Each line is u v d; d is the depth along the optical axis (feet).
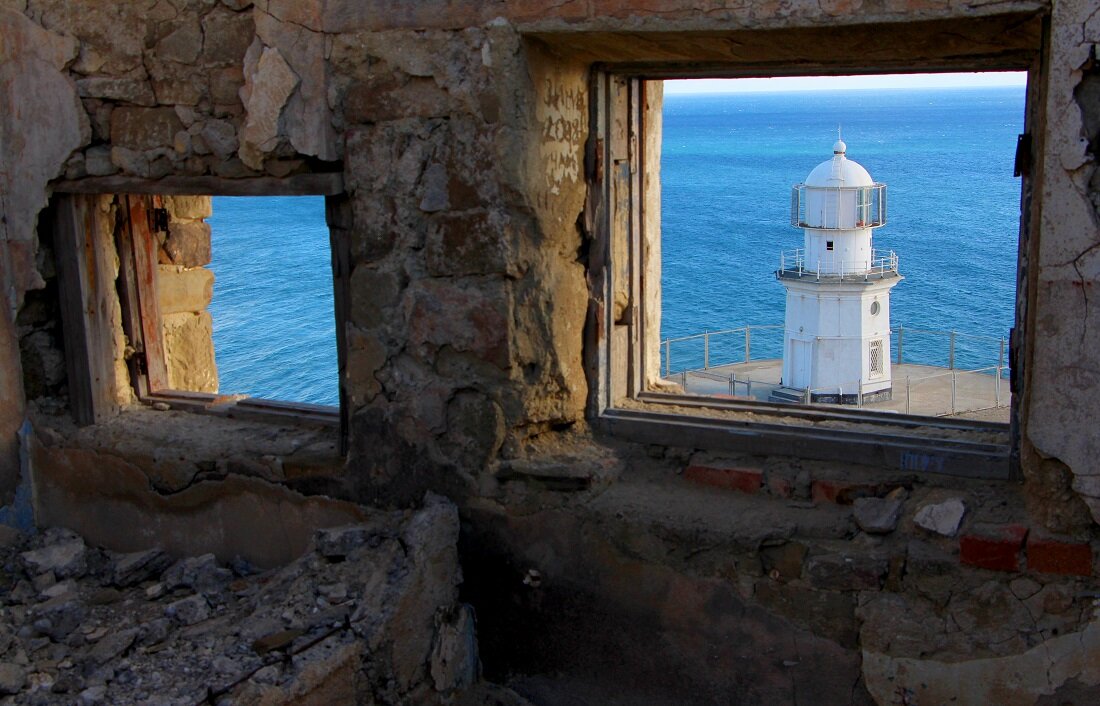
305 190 11.92
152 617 11.94
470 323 11.61
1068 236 9.17
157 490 13.60
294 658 10.43
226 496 13.29
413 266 11.78
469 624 12.30
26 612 12.10
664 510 11.36
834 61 11.20
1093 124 8.95
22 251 13.51
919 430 11.64
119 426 14.07
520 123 10.94
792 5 9.57
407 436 12.16
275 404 14.25
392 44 11.24
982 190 181.16
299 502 12.90
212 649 10.75
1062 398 9.46
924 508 10.45
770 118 574.15
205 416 14.42
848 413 12.16
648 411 12.57
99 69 12.58
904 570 10.36
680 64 11.76
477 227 11.32
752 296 102.58
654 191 13.65
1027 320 10.03
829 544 10.69
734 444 11.86
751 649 11.05
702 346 82.17
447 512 11.80
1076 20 8.79
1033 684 9.85
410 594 11.25
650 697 11.62
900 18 9.25
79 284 13.69
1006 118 501.56
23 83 12.95
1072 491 9.62
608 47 11.00
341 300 12.34
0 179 13.39
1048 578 9.80
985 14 9.04
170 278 16.30
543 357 11.86
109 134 12.76
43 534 14.24
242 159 12.10
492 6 10.71
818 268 46.57
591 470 11.71
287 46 11.60
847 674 10.66
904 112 618.44
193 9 12.01
